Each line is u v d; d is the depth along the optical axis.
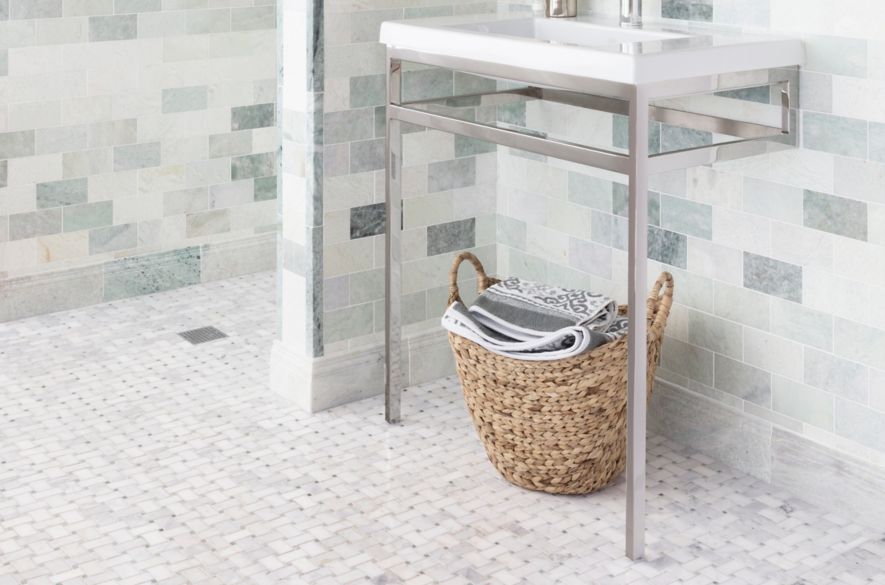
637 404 2.25
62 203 3.78
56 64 3.67
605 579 2.24
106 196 3.87
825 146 2.39
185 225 4.08
